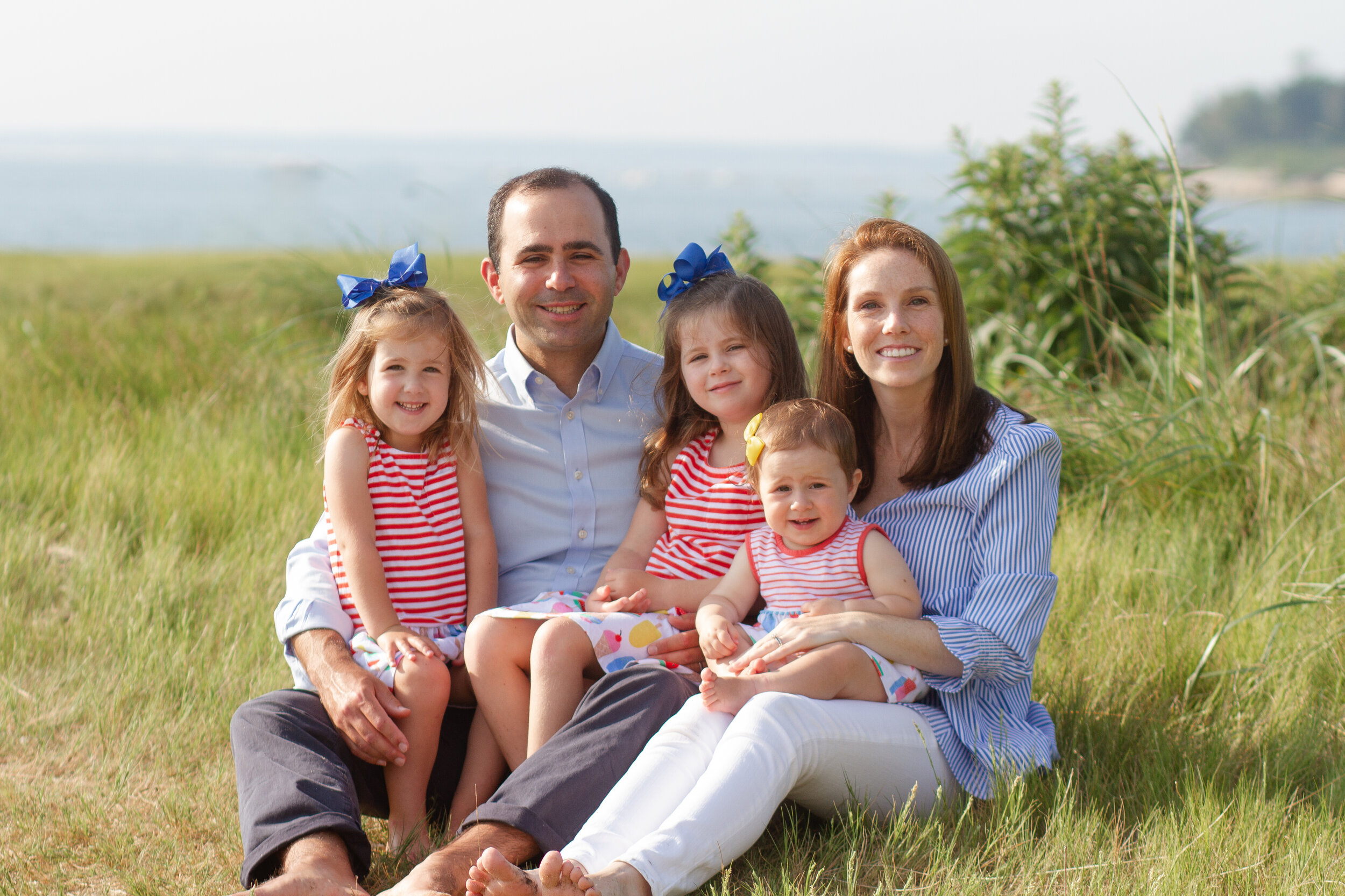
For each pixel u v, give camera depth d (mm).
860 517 2979
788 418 2787
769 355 3031
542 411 3285
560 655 2660
